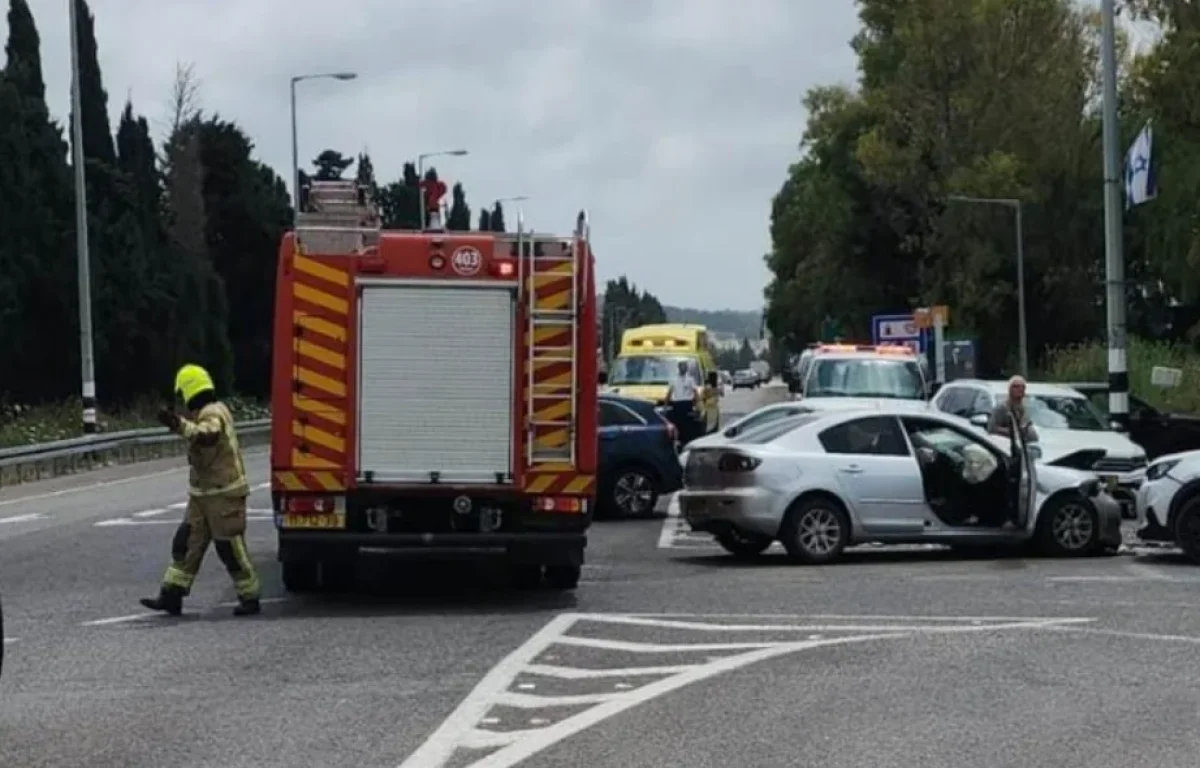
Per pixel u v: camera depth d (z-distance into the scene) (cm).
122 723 907
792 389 4047
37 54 5372
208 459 1336
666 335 3725
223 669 1083
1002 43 6391
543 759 807
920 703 953
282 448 1377
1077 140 6500
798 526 1697
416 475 1384
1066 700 962
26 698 984
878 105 6575
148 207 5331
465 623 1295
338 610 1381
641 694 977
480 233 1400
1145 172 2634
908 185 6581
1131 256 6338
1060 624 1262
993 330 6750
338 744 846
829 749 831
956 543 1734
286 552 1378
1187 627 1245
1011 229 6519
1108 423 2400
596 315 1414
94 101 5512
